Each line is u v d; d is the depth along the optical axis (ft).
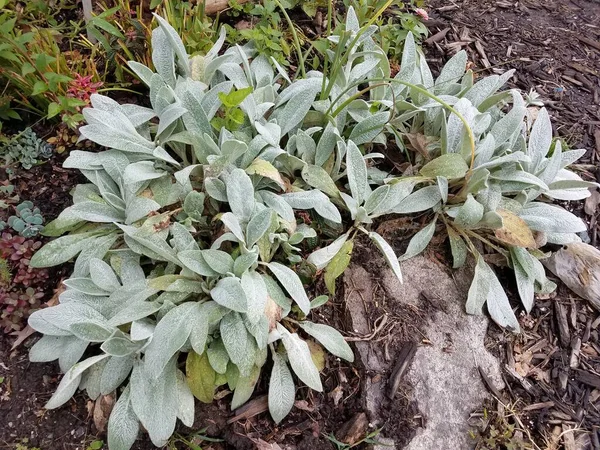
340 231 2.70
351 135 2.75
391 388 2.34
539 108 3.46
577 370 2.60
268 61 3.02
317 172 2.61
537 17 4.10
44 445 2.16
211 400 2.13
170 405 2.08
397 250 2.75
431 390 2.38
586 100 3.58
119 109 2.59
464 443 2.32
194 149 2.54
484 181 2.58
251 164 2.48
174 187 2.45
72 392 2.13
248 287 2.16
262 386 2.33
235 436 2.20
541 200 3.06
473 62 3.65
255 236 2.28
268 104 2.66
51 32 2.88
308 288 2.56
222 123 2.58
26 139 2.76
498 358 2.57
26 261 2.40
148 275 2.46
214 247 2.29
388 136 3.04
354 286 2.59
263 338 2.12
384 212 2.61
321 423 2.30
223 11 3.35
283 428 2.26
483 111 2.96
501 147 2.79
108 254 2.45
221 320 2.16
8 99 2.70
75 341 2.22
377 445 2.24
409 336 2.49
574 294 2.83
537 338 2.68
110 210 2.42
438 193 2.68
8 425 2.19
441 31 3.78
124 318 2.07
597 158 3.32
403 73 2.97
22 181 2.70
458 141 2.75
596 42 3.96
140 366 2.16
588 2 4.34
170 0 3.03
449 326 2.55
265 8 3.15
